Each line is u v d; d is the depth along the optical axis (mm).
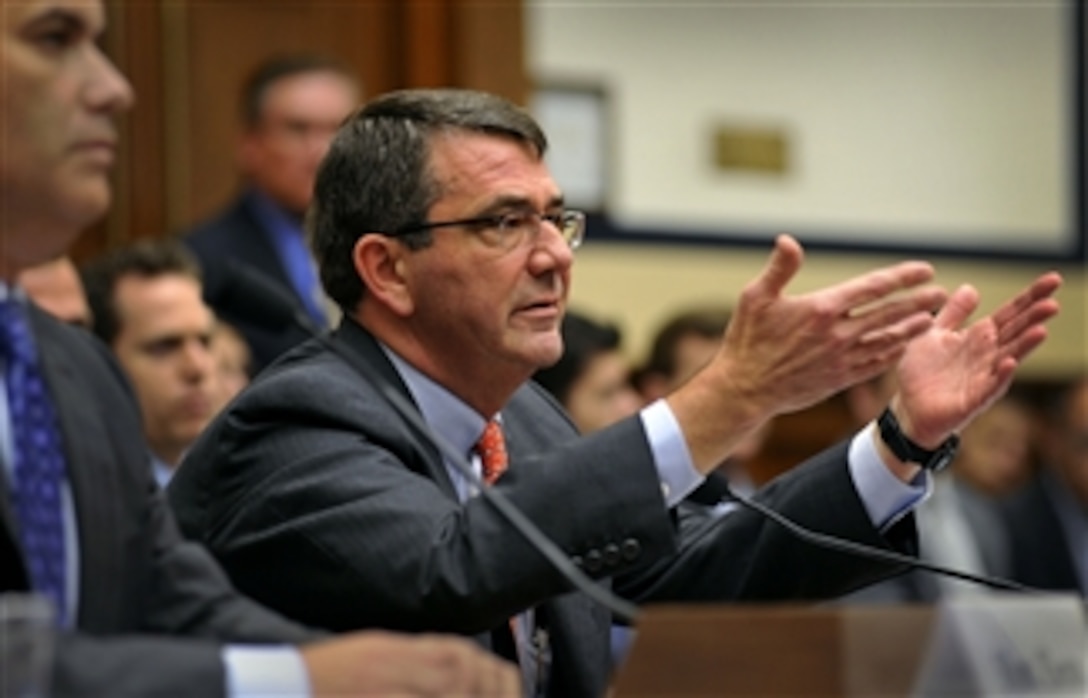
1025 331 3807
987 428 10070
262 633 3176
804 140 11375
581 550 3363
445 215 3834
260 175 7305
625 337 10688
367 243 3895
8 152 2992
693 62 11094
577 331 6727
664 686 2639
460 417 3926
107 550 3119
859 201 11492
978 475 10031
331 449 3680
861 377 3359
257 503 3668
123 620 3139
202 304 5992
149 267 5957
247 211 7305
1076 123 12125
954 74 11805
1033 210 11992
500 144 3889
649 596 4184
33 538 3020
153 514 3297
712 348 7586
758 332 3375
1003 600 2688
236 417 3822
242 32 8398
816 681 2652
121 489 3215
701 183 11070
